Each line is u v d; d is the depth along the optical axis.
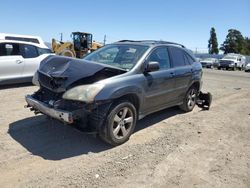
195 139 5.74
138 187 3.85
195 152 5.09
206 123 6.88
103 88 4.70
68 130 5.71
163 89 6.16
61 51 25.48
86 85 4.69
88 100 4.53
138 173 4.21
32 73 9.94
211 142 5.64
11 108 7.17
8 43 9.40
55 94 4.97
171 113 7.55
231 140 5.84
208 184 4.04
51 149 4.85
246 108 8.95
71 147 4.97
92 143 5.18
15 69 9.47
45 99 5.23
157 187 3.88
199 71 7.70
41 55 10.19
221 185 4.04
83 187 3.75
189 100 7.62
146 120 6.80
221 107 8.84
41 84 5.21
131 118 5.29
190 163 4.64
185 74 6.95
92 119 4.81
